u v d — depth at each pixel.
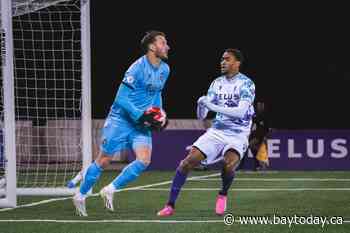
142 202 24.52
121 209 22.47
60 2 29.70
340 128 51.25
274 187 30.09
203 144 20.48
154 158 41.50
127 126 20.34
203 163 20.66
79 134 41.09
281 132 41.31
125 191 28.53
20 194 26.08
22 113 48.75
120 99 19.95
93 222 18.94
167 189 29.42
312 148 41.16
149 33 20.23
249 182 32.81
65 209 22.33
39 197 26.05
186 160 20.48
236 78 20.53
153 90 20.41
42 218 19.89
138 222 18.89
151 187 30.41
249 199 25.16
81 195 20.48
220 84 20.62
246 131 20.64
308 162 41.12
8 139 22.70
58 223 18.81
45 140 40.97
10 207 22.80
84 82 25.48
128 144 20.69
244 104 20.08
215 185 30.98
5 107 22.66
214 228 17.78
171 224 18.48
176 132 41.59
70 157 40.81
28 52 49.25
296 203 23.84
